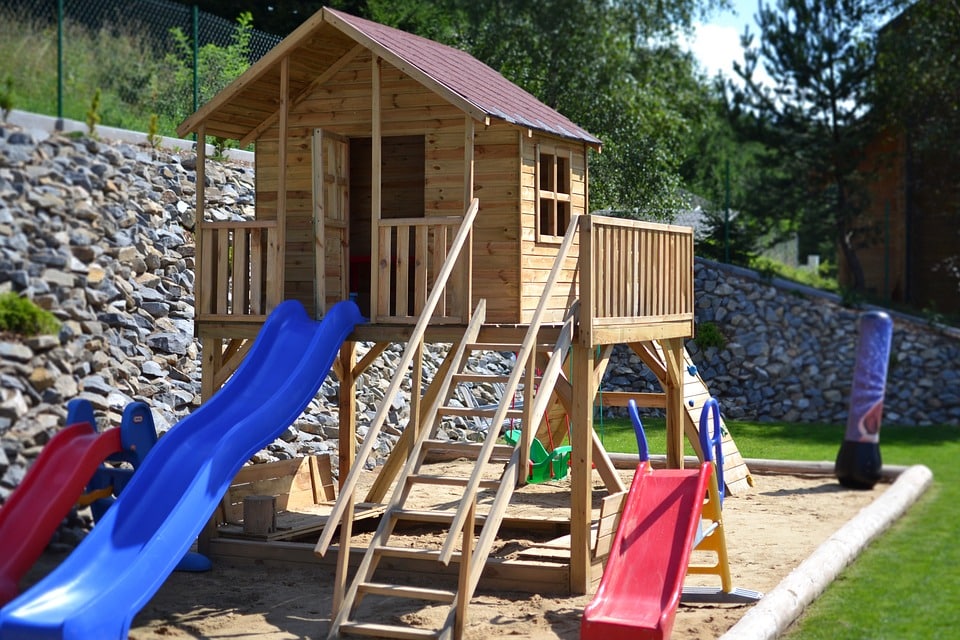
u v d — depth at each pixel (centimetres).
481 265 1100
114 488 993
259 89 1156
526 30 2945
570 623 855
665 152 2908
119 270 1398
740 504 1441
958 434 2131
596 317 999
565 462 1463
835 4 2653
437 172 1124
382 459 1731
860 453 1561
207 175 1642
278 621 877
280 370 1023
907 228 2719
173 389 1420
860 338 1588
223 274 1136
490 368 2067
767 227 2819
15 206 1280
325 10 1068
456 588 976
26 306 1212
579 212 1262
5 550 890
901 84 2505
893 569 1081
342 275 1162
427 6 3022
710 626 852
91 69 1931
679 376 1277
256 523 1103
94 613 756
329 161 1139
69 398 1233
